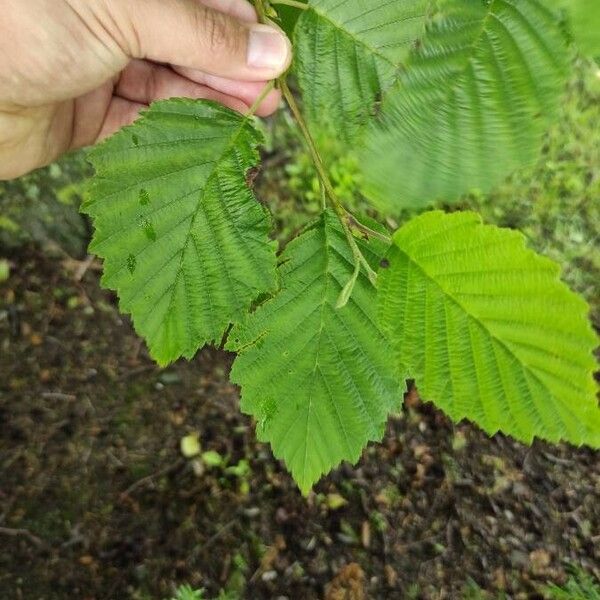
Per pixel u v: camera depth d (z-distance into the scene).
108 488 0.58
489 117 0.13
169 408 0.61
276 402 0.21
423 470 0.62
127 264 0.19
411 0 0.16
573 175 0.64
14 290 0.61
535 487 0.63
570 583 0.60
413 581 0.59
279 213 0.61
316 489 0.60
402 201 0.13
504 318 0.17
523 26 0.13
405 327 0.17
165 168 0.19
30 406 0.59
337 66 0.17
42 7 0.24
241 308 0.19
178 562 0.57
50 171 0.59
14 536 0.56
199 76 0.30
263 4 0.20
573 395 0.16
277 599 0.57
